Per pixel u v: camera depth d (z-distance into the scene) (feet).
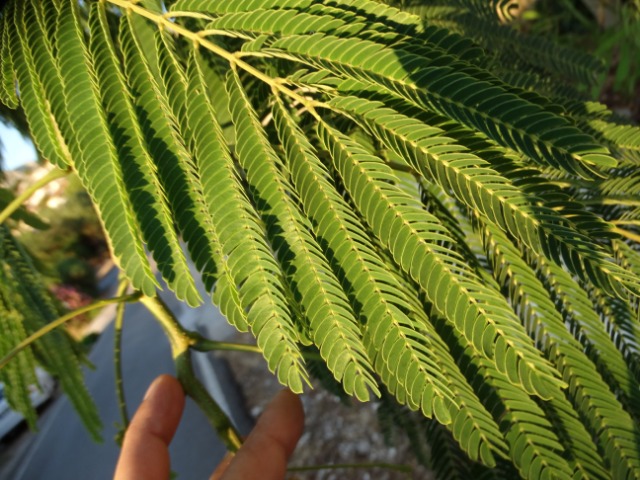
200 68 0.51
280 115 0.51
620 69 2.84
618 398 0.56
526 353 0.47
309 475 3.02
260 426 0.79
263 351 0.44
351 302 0.47
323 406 3.48
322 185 0.49
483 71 0.45
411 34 0.51
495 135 0.43
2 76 0.54
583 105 0.68
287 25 0.48
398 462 2.77
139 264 0.45
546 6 3.11
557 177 0.55
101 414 5.42
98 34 0.50
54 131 0.51
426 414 0.45
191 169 0.47
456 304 0.47
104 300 0.72
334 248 0.48
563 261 0.44
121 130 0.48
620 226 0.57
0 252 0.85
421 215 0.47
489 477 0.68
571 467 0.52
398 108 0.48
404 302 0.47
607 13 3.12
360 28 0.48
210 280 0.45
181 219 0.46
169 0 0.55
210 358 5.34
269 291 0.44
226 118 0.54
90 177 0.47
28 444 6.31
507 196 0.45
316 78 0.50
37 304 0.91
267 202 0.47
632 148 0.60
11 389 0.83
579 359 0.53
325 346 0.45
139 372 5.74
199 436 3.99
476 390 0.53
